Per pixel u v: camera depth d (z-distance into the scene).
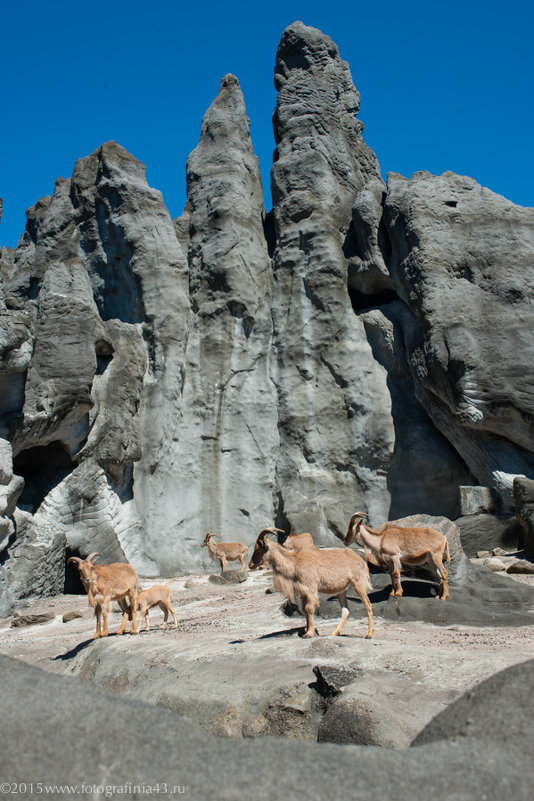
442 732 4.91
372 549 14.35
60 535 23.17
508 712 4.71
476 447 25.94
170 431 28.42
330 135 33.50
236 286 30.23
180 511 28.09
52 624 18.14
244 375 30.25
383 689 7.97
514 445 25.41
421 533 14.08
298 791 4.00
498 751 4.37
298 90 34.16
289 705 8.12
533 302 25.50
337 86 34.69
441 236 27.02
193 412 29.36
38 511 23.78
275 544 11.46
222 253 30.55
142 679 10.47
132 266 29.94
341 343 30.11
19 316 21.05
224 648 10.98
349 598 14.50
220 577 22.94
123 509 26.48
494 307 25.66
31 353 21.55
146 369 28.73
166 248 30.08
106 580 13.70
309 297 30.83
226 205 31.25
